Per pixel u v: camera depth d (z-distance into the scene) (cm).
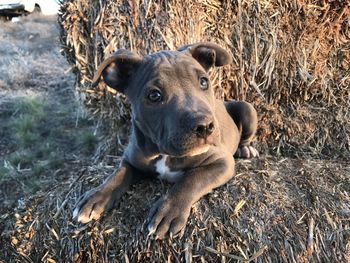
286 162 46
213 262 36
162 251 36
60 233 40
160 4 47
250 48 50
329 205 39
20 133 66
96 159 55
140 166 41
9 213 46
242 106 48
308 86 51
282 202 39
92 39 49
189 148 33
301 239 37
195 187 38
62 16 50
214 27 50
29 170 58
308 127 51
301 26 50
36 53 100
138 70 38
